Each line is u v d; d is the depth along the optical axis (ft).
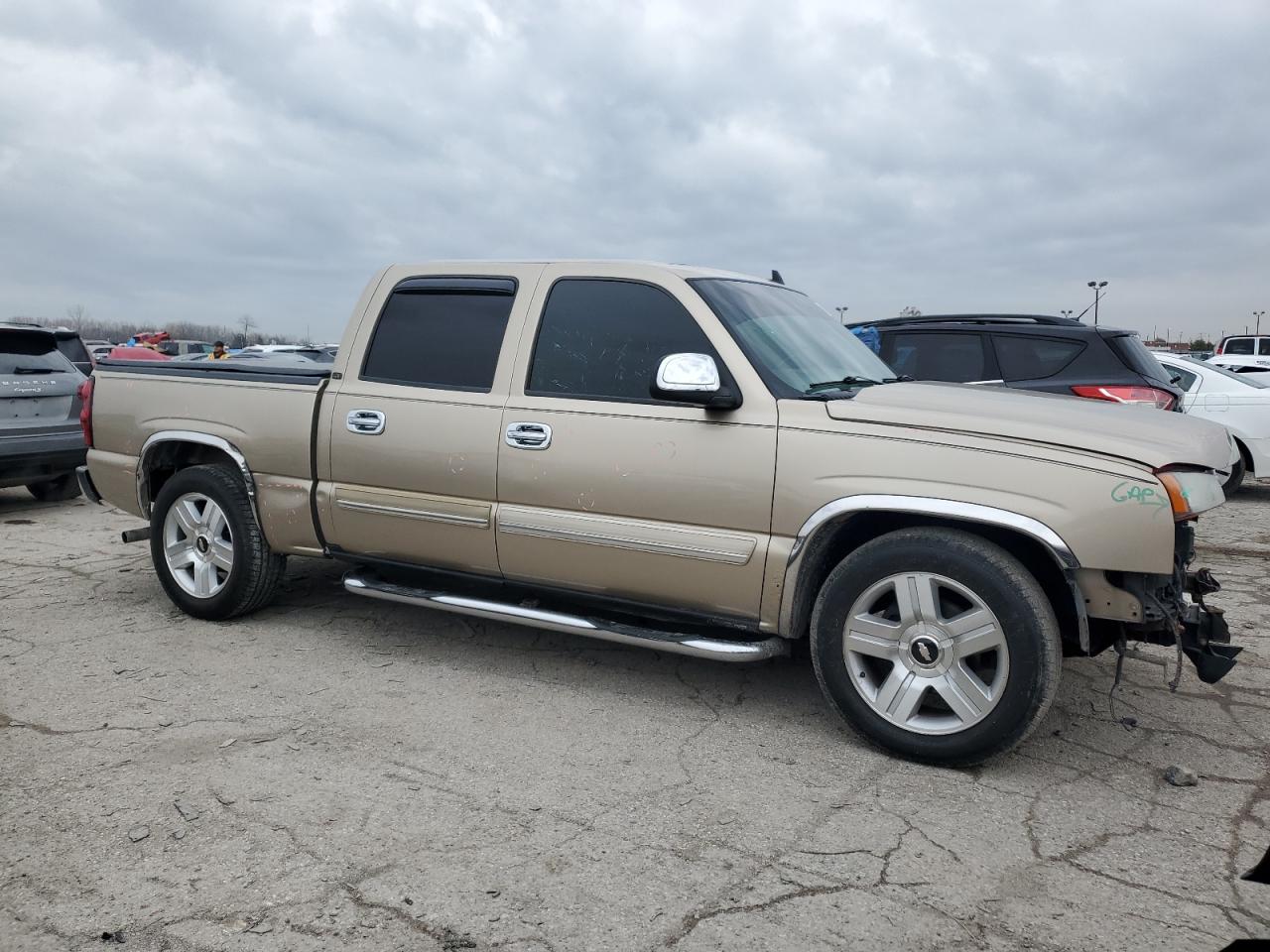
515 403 13.80
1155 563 10.41
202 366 17.08
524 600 14.51
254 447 16.08
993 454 11.05
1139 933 8.23
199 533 16.94
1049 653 10.75
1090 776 11.31
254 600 16.72
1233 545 25.18
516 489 13.69
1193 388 33.65
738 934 8.14
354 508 15.15
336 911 8.39
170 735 12.15
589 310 13.79
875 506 11.43
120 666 14.74
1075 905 8.64
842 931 8.20
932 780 11.16
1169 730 12.71
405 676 14.46
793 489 11.90
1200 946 8.05
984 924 8.35
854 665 11.87
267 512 16.14
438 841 9.60
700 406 12.30
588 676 14.57
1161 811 10.46
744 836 9.81
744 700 13.69
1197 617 10.94
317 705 13.24
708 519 12.42
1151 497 10.41
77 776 10.93
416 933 8.10
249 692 13.70
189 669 14.64
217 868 9.05
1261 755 11.95
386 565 15.33
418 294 15.28
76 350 34.35
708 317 12.92
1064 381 24.52
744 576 12.28
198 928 8.13
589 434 13.14
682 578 12.71
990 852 9.57
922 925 8.31
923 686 11.44
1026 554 11.59
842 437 11.74
